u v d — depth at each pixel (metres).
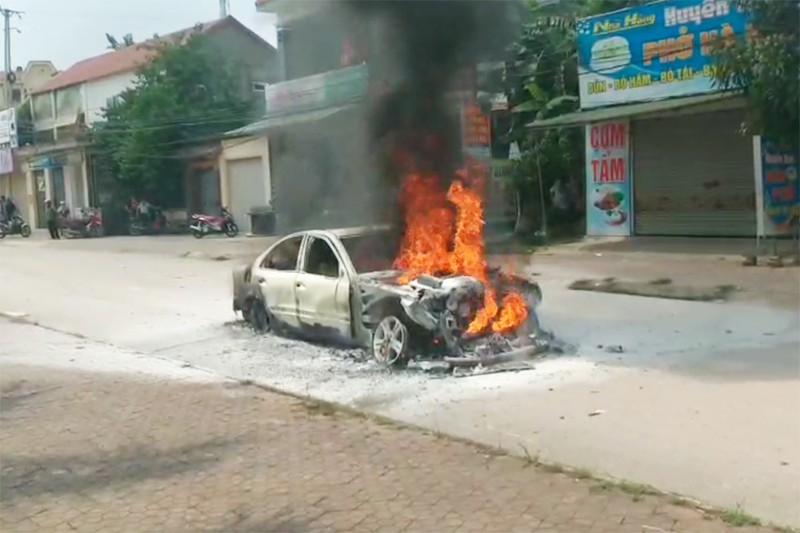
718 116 18.39
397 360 8.07
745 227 18.12
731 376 7.44
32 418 7.09
